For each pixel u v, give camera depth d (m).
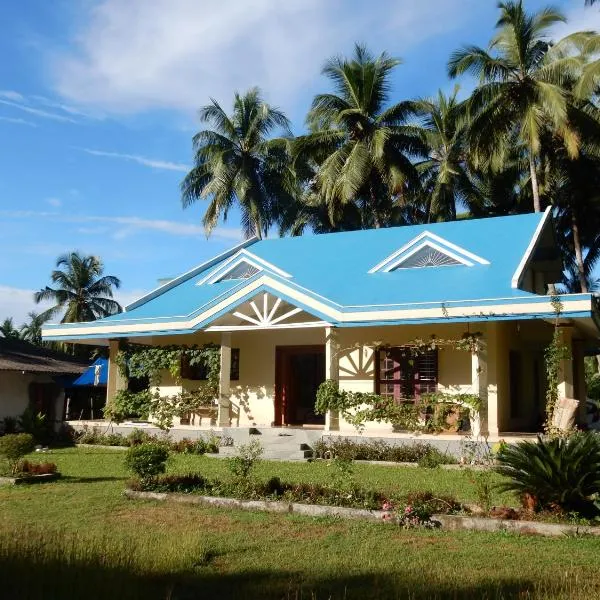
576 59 28.67
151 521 9.91
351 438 17.67
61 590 6.44
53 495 11.94
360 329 20.31
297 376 22.16
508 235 21.14
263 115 39.97
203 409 21.81
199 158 40.62
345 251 23.56
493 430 17.77
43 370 26.08
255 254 25.14
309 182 42.75
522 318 16.20
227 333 20.42
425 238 20.53
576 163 34.19
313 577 7.34
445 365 19.02
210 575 7.43
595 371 47.91
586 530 8.91
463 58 30.77
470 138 31.95
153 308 23.39
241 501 10.77
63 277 51.69
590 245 38.00
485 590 6.77
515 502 11.13
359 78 37.38
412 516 9.58
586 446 9.65
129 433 21.67
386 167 36.84
